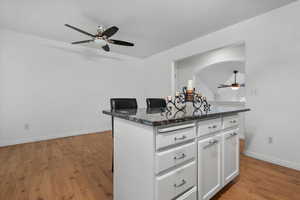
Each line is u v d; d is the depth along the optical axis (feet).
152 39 11.46
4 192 5.08
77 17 8.41
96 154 8.55
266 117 7.58
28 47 10.81
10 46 10.17
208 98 22.40
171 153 3.42
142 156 3.47
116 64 15.37
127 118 3.81
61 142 10.89
